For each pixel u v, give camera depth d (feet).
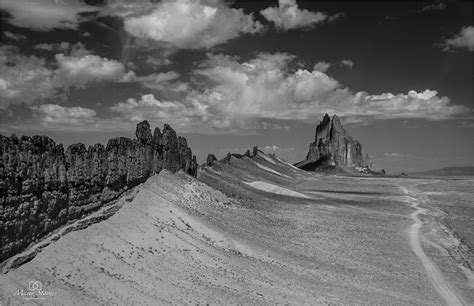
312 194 428.56
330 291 148.15
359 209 344.28
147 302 112.06
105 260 121.49
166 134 233.96
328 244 212.02
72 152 133.18
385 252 208.95
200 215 190.70
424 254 210.38
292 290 143.64
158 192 190.39
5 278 96.84
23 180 107.45
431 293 157.69
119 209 153.89
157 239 148.05
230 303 123.85
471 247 228.84
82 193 134.92
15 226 103.04
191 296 122.52
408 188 587.68
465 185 627.46
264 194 344.49
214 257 153.28
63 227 123.34
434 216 329.11
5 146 103.40
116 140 164.86
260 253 174.50
